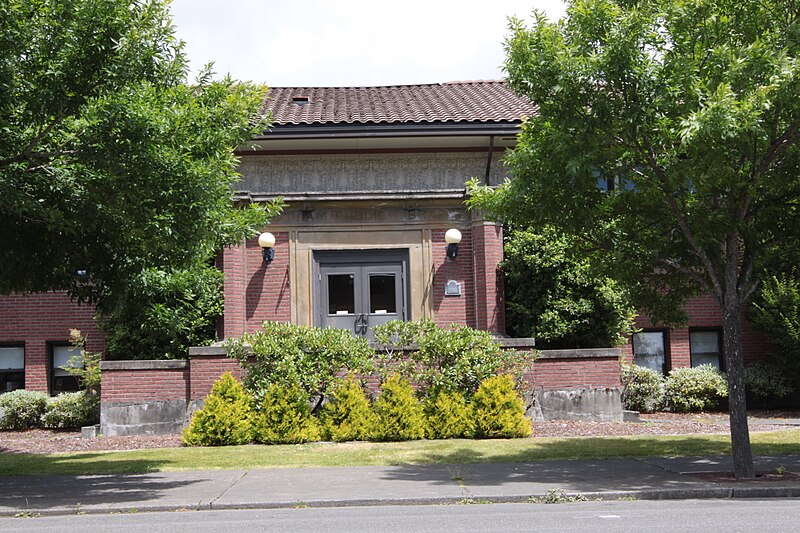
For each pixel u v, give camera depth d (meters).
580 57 11.11
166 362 17.09
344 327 19.50
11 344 20.45
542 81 11.45
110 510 9.98
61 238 12.10
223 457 14.16
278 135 19.06
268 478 12.06
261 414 15.99
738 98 11.11
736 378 11.51
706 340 21.52
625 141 11.91
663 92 11.09
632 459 13.15
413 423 15.88
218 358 16.98
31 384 20.11
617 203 12.56
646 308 13.52
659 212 12.54
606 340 18.97
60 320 20.23
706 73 11.52
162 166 10.52
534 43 11.64
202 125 11.55
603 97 11.23
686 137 10.28
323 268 19.66
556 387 17.36
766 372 20.38
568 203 11.86
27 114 10.73
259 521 9.05
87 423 18.47
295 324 18.38
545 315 18.47
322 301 19.59
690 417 18.77
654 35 11.14
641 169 12.52
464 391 16.47
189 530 8.56
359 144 19.77
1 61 9.81
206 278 16.50
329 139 19.31
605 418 17.33
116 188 10.59
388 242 19.61
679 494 10.37
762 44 11.12
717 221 11.48
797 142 11.40
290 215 19.56
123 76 10.66
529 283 18.92
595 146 11.22
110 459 14.12
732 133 10.14
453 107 21.56
